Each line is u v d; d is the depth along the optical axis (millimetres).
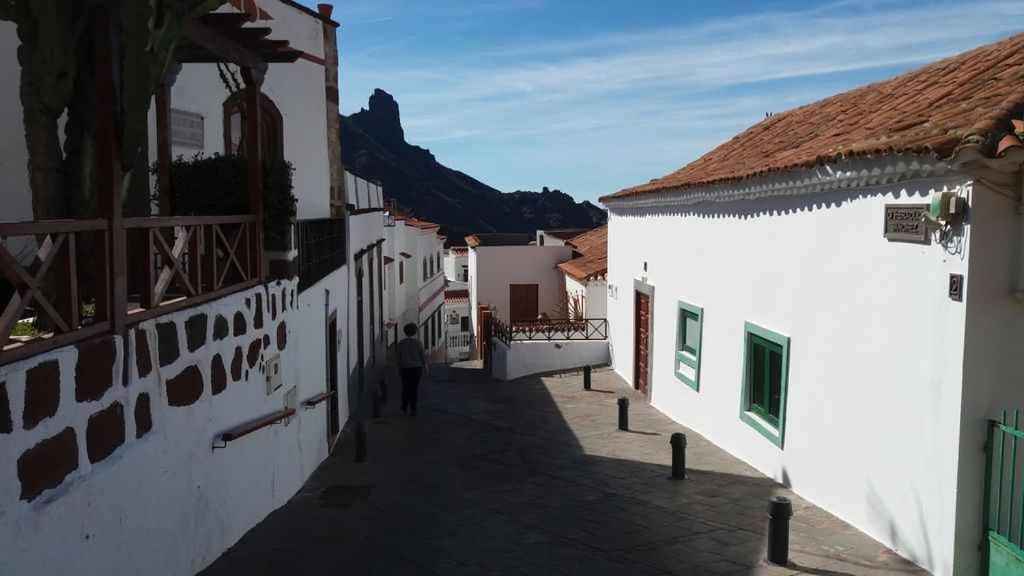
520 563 6785
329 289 11445
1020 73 7293
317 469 10156
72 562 4410
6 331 3812
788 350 8969
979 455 6043
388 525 7793
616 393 15938
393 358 25344
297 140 12852
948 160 5918
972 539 6082
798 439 8758
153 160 9320
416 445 11672
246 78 7621
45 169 5734
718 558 6863
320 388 10484
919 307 6574
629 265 16609
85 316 5766
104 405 4773
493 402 15602
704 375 11789
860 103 10742
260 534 7320
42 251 4453
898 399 6867
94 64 5387
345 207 14281
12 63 7949
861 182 7340
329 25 13891
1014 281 5949
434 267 38375
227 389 6832
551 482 9500
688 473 9773
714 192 10844
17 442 3906
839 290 7871
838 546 7070
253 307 7512
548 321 19953
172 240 7562
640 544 7258
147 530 5336
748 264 10133
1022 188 5848
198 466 6211
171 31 5535
